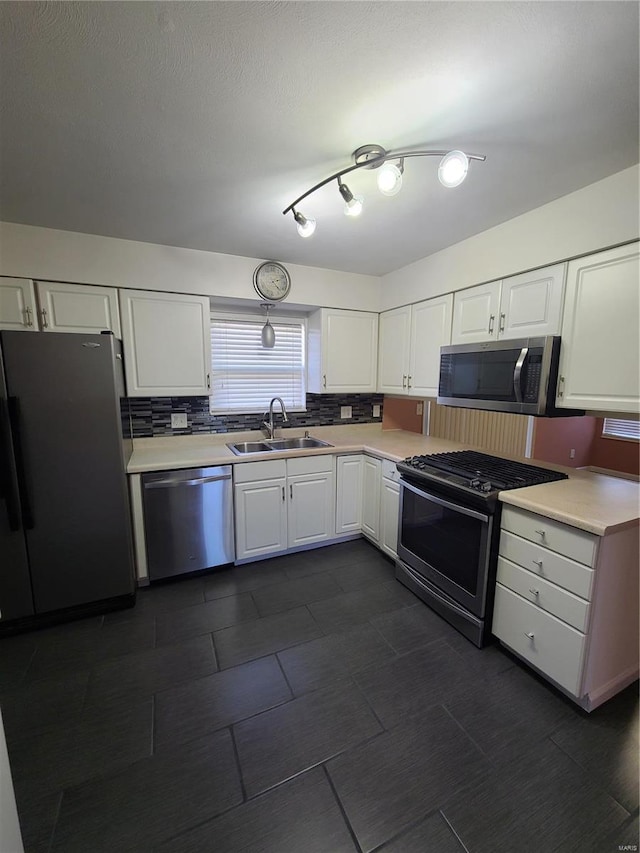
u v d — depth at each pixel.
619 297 1.63
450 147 1.43
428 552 2.23
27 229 2.16
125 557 2.19
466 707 1.55
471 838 1.11
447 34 0.94
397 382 3.11
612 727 1.46
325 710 1.54
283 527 2.79
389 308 3.18
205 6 0.87
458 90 1.13
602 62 1.02
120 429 2.13
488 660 1.81
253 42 0.96
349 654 1.85
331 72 1.06
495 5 0.86
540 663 1.64
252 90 1.13
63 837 1.11
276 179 1.67
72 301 2.30
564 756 1.35
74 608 2.13
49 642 1.94
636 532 1.51
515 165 1.55
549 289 1.91
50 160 1.51
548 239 1.89
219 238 2.39
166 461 2.42
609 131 1.33
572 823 1.14
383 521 2.77
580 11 0.87
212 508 2.53
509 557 1.77
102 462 2.10
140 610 2.21
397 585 2.46
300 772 1.29
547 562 1.59
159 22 0.90
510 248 2.09
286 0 0.85
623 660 1.60
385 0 0.85
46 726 1.46
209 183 1.71
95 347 2.03
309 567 2.70
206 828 1.13
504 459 2.42
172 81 1.09
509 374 2.04
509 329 2.13
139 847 1.08
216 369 3.12
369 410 3.72
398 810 1.18
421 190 1.76
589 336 1.75
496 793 1.22
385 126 1.31
